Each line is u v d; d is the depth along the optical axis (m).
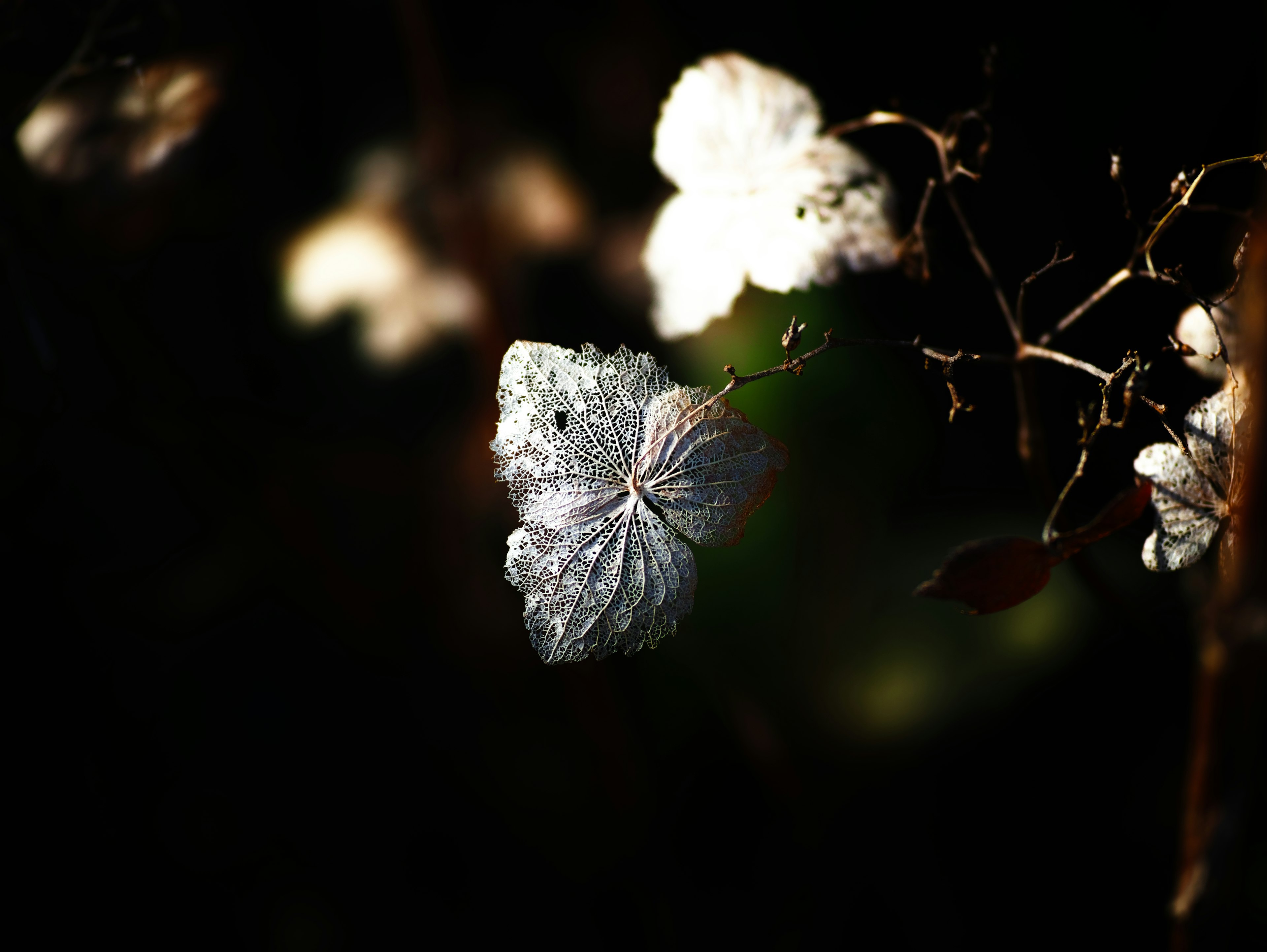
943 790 0.50
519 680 0.55
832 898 0.49
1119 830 0.49
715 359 0.49
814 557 0.50
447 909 0.50
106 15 0.38
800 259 0.34
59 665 0.47
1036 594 0.30
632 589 0.31
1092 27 0.52
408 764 0.53
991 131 0.34
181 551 0.52
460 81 0.64
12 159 0.39
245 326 0.56
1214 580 0.34
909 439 0.51
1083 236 0.52
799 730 0.49
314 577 0.54
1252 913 0.42
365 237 0.55
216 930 0.47
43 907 0.43
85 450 0.49
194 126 0.40
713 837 0.51
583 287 0.57
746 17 0.60
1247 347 0.32
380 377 0.60
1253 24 0.48
